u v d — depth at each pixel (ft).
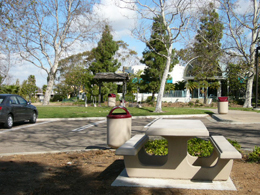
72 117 55.57
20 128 41.60
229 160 13.94
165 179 14.55
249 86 92.99
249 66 84.84
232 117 53.88
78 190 13.61
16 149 25.93
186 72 124.77
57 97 186.39
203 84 106.11
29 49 90.79
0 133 36.55
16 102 43.57
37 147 26.84
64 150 24.56
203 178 14.24
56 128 41.57
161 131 13.58
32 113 47.88
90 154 22.47
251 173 15.78
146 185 13.71
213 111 73.41
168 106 103.76
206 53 87.81
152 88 111.55
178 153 14.47
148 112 67.77
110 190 13.34
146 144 21.11
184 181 14.20
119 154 14.01
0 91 120.47
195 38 83.20
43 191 13.61
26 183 14.87
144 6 60.03
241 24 82.79
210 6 74.49
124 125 22.09
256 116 56.24
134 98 130.72
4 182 15.03
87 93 126.52
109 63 117.70
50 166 18.49
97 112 67.36
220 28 84.33
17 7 46.57
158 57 108.17
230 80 105.70
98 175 16.06
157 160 17.28
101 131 38.19
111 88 124.98
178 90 129.70
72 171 17.08
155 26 76.95
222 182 13.97
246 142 27.68
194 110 75.31
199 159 16.43
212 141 16.57
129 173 14.90
